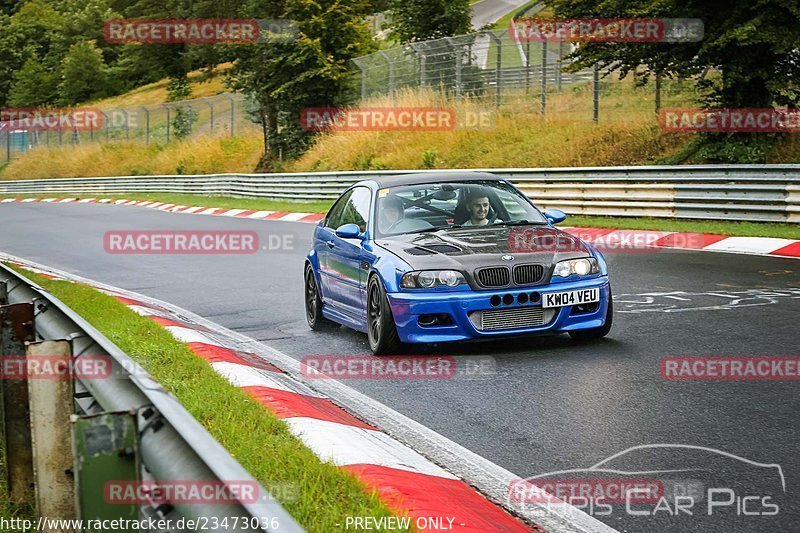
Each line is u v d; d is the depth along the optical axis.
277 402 5.50
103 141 53.28
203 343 7.69
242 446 4.36
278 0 36.47
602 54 18.62
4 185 49.41
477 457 4.72
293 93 35.44
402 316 7.06
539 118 27.97
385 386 6.37
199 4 53.53
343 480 3.85
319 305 8.93
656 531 3.61
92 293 10.84
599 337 7.57
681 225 15.76
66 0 104.19
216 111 53.84
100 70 83.56
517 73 31.53
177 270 14.52
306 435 4.67
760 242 13.18
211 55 75.50
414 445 4.99
